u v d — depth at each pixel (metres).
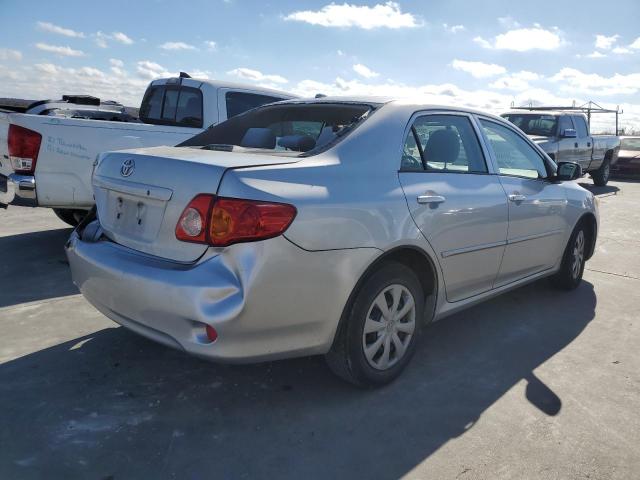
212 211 2.44
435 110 3.55
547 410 2.95
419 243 3.07
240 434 2.63
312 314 2.62
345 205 2.71
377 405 2.94
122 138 5.46
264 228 2.41
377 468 2.42
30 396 2.89
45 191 5.11
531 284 5.30
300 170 2.66
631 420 2.88
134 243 2.80
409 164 3.21
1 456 2.38
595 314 4.51
